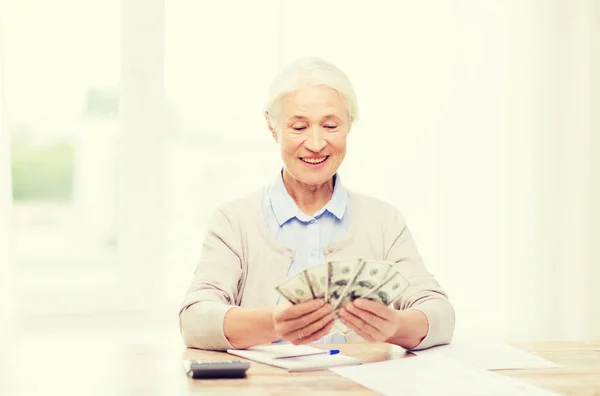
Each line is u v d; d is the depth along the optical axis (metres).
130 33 2.75
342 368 1.26
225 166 2.80
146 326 2.78
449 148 2.91
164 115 2.78
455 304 2.93
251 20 2.81
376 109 2.84
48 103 2.76
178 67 2.78
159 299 2.80
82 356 1.38
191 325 1.46
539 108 3.02
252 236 1.68
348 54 2.81
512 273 2.99
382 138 2.85
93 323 2.73
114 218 2.81
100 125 2.80
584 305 3.06
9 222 2.47
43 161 2.80
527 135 3.00
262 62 2.81
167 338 2.76
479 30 2.95
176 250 2.81
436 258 2.90
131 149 2.77
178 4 2.77
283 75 1.63
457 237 2.92
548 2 3.02
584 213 3.06
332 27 2.80
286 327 1.30
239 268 1.66
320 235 1.71
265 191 1.77
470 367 1.30
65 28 2.72
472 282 2.94
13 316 2.48
